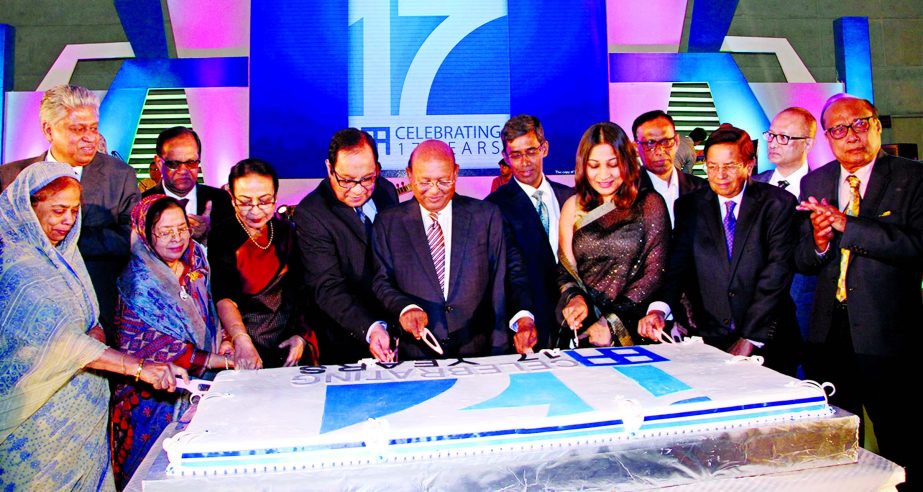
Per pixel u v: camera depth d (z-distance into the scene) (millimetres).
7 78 3545
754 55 3766
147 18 3473
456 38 3484
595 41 3523
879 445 2957
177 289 2309
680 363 1804
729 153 3121
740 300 3119
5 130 3441
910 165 2980
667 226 3189
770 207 3131
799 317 3160
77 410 1991
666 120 3291
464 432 1309
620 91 3543
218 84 3455
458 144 3473
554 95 3504
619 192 3195
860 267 2922
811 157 3451
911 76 3900
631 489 1345
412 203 2953
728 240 3156
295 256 3010
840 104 3100
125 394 2289
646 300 3152
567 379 1657
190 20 3467
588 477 1323
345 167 2953
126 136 3441
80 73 3615
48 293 1889
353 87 3453
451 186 2916
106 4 3648
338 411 1431
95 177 2979
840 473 1416
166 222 2262
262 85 3430
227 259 2965
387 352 2713
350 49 3459
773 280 3092
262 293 2973
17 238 1948
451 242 2914
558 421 1342
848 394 3016
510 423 1325
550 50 3510
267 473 1249
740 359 1835
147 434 2275
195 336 2342
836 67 3805
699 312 3178
